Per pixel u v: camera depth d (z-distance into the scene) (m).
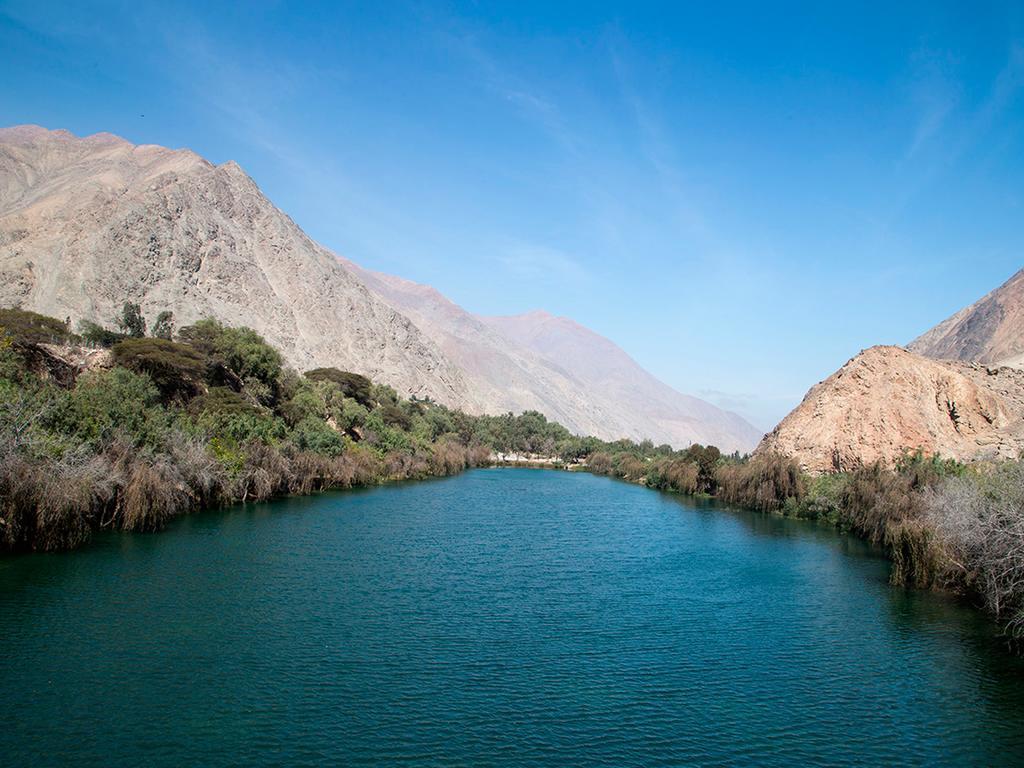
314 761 17.56
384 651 25.31
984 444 66.69
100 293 146.12
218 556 38.84
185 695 20.95
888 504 50.16
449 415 147.88
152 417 53.94
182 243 172.75
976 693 23.05
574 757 18.30
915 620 30.80
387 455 94.19
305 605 30.42
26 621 26.59
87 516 41.44
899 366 74.00
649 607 32.47
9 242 164.50
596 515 64.88
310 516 55.03
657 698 22.17
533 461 149.62
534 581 36.91
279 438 73.50
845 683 23.70
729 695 22.59
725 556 45.50
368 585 34.34
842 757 18.77
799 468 69.62
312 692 21.56
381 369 199.00
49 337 65.25
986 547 31.56
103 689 21.11
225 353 82.81
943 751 19.25
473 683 22.81
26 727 18.64
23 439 39.41
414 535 49.19
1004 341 126.44
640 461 121.69
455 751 18.36
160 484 46.34
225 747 18.05
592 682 23.28
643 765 18.03
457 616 30.00
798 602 33.75
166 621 27.39
